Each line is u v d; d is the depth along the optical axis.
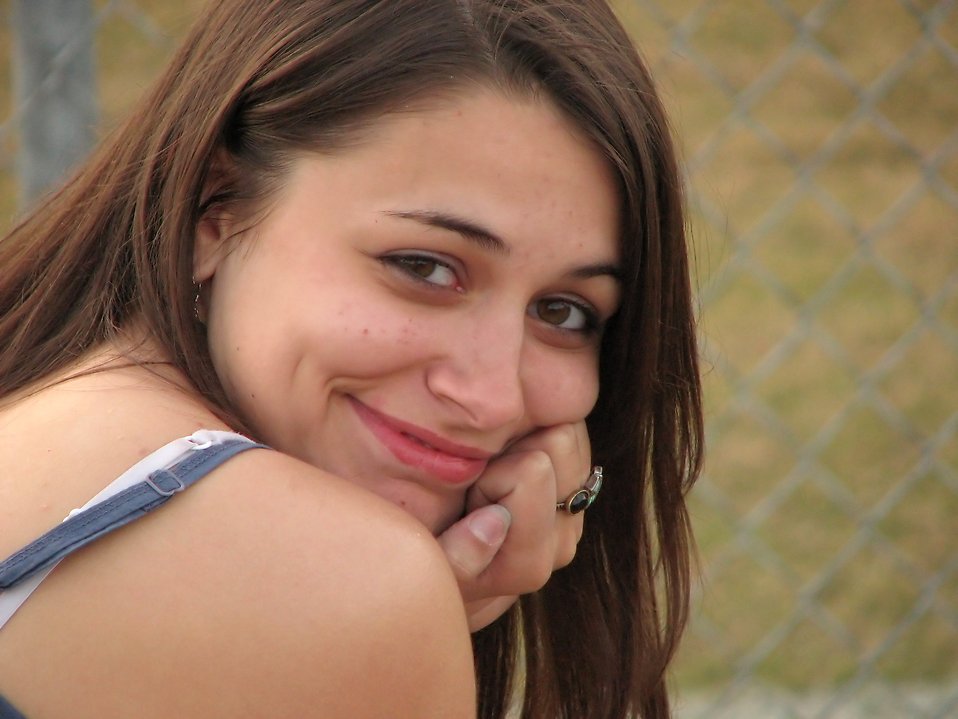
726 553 12.44
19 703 3.78
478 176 4.57
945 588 12.38
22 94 7.82
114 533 3.87
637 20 15.66
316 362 4.64
